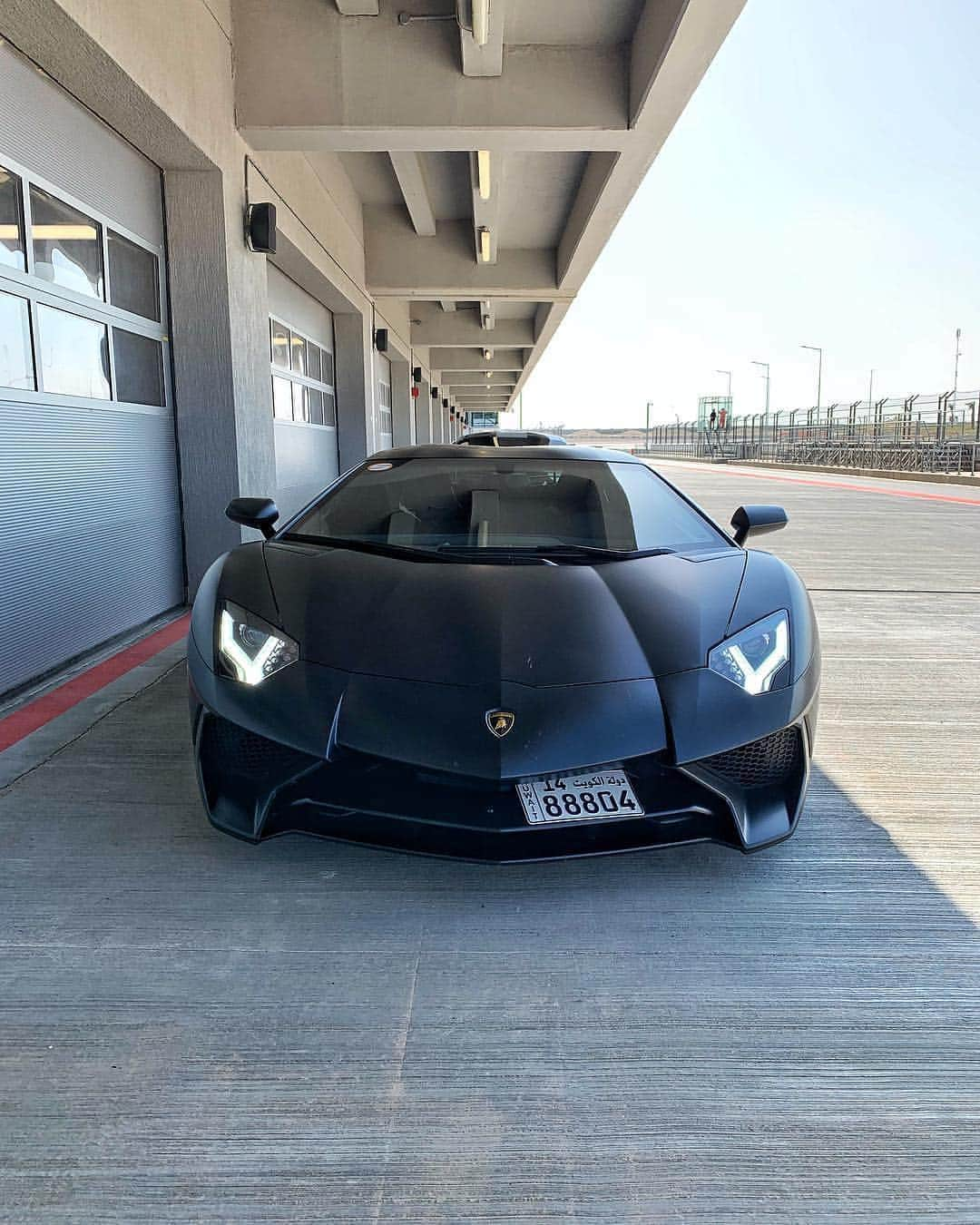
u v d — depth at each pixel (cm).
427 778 180
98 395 402
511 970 171
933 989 167
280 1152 126
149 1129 129
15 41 319
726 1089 140
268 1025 153
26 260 336
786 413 3766
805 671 207
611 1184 121
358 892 198
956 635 472
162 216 472
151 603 462
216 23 468
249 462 516
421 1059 146
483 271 1030
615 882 205
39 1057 144
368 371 1027
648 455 6856
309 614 210
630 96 538
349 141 538
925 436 2523
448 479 302
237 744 198
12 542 328
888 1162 126
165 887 198
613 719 183
